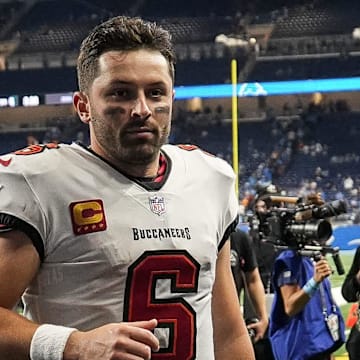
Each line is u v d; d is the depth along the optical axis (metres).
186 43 27.47
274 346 4.16
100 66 1.78
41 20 28.64
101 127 1.79
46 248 1.76
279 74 26.36
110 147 1.79
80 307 1.76
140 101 1.75
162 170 1.92
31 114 27.23
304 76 26.20
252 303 4.80
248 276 4.81
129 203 1.81
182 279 1.82
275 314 4.17
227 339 2.07
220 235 2.01
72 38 27.89
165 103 1.80
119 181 1.82
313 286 3.99
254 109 26.44
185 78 26.77
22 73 27.38
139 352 1.54
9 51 27.92
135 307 1.77
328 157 24.91
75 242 1.76
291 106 26.36
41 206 1.75
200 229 1.88
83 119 1.91
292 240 4.11
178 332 1.80
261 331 4.68
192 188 1.93
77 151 1.85
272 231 4.17
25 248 1.73
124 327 1.56
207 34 27.70
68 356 1.59
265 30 27.36
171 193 1.88
